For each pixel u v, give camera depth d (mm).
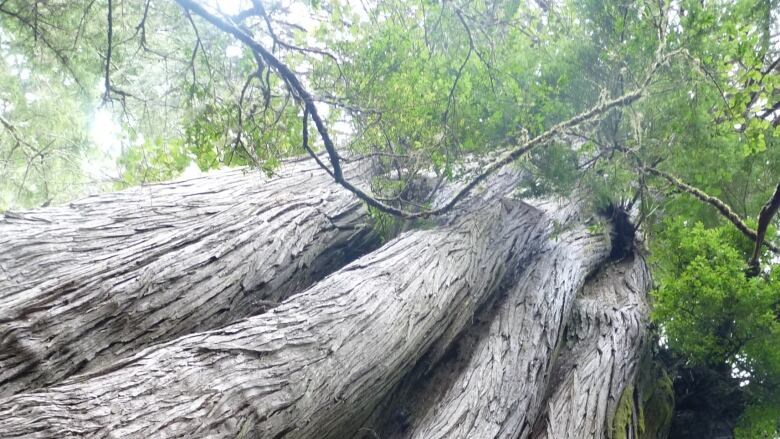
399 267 5340
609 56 6137
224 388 3451
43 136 7777
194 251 4965
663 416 6750
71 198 8008
